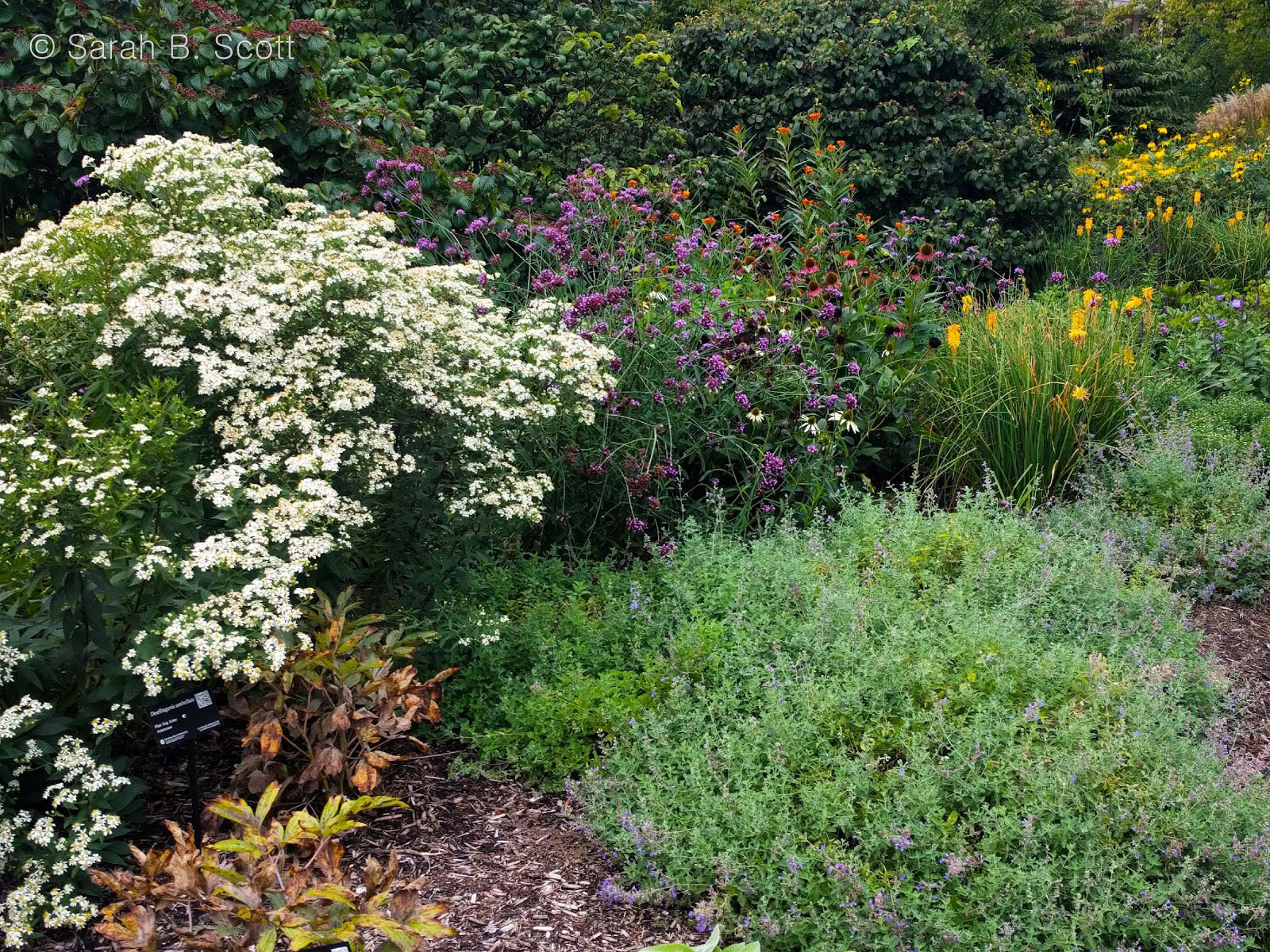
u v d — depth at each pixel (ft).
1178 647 13.82
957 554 15.80
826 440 18.43
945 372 20.79
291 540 10.39
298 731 10.71
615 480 16.96
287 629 9.95
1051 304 24.90
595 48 29.01
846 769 10.45
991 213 30.37
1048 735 11.25
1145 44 62.08
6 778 9.48
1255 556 17.02
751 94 31.58
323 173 22.66
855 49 30.81
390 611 12.91
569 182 23.07
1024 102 33.04
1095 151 42.55
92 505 9.07
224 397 11.82
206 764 11.68
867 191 30.12
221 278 12.16
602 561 16.84
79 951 8.96
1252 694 14.03
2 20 20.04
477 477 13.05
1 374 12.64
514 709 12.24
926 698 11.76
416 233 22.03
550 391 14.44
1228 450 19.72
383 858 10.42
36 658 9.62
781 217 29.55
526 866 10.42
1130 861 9.89
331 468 10.77
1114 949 9.22
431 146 25.20
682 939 9.50
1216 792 10.27
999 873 9.38
